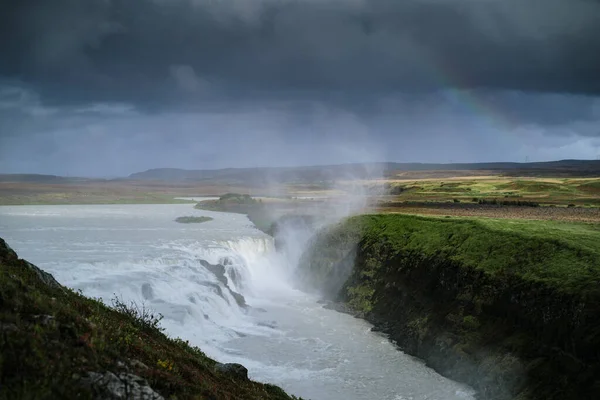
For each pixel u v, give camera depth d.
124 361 11.26
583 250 31.81
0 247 15.29
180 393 11.51
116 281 36.94
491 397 28.14
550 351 27.19
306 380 30.80
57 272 37.03
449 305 36.81
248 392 15.81
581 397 23.95
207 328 37.41
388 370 33.00
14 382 8.91
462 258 38.91
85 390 9.48
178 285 40.56
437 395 29.45
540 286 30.34
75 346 10.60
